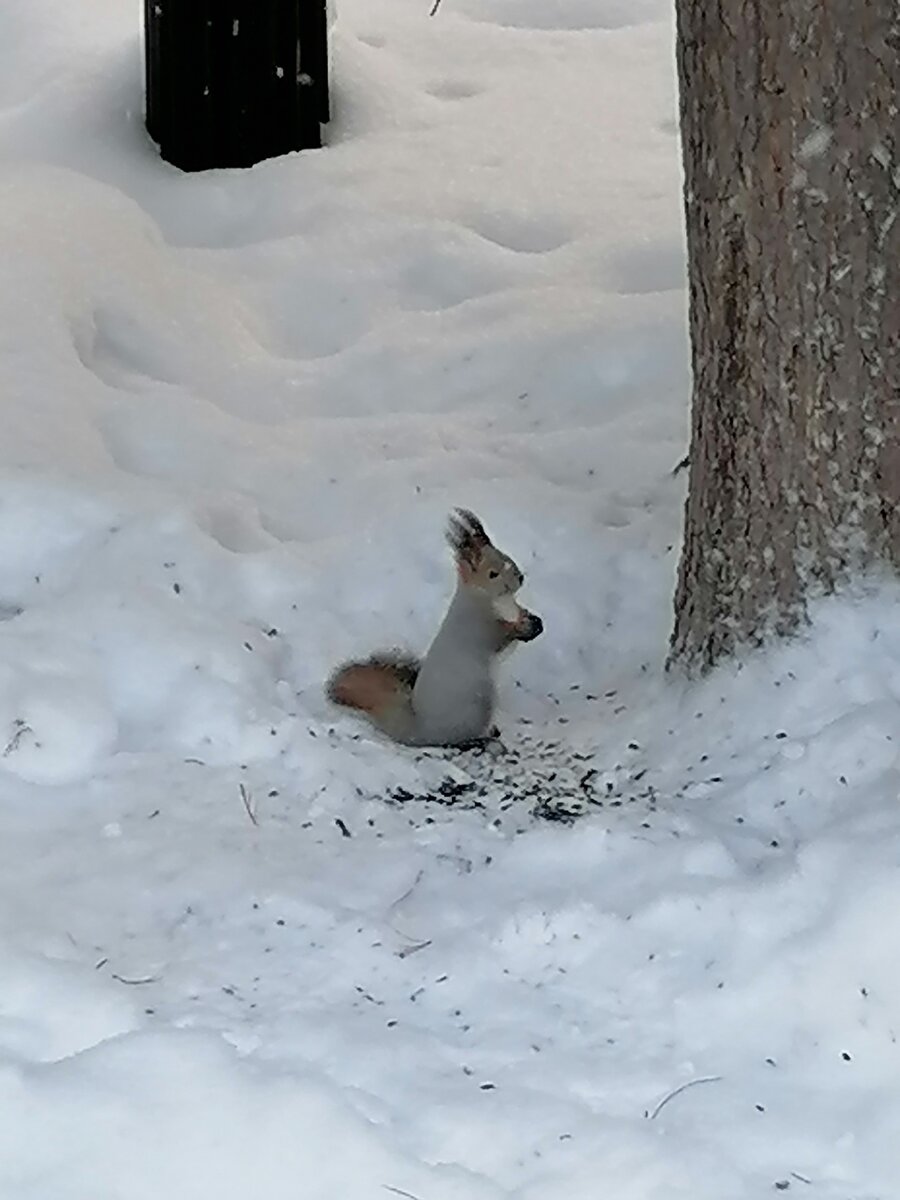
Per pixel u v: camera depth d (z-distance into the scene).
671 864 3.85
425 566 5.43
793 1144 3.10
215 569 5.36
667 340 6.58
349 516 5.81
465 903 3.83
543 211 7.64
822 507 4.31
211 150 8.05
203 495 5.84
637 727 4.66
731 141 4.28
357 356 6.78
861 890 3.54
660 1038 3.39
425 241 7.40
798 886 3.64
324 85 8.23
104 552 5.43
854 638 4.30
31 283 6.81
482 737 4.74
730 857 3.85
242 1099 3.09
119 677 4.84
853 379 4.22
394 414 6.48
